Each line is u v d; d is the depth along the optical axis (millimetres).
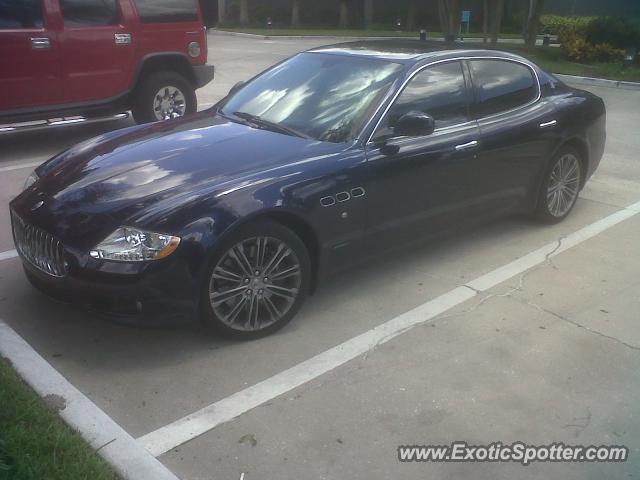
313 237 4137
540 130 5508
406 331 4211
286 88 5047
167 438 3193
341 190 4188
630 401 3592
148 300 3578
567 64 17562
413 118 4340
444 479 3010
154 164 4105
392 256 4738
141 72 8750
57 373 3645
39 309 4289
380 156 4395
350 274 4992
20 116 7781
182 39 9070
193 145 4367
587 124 5984
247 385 3621
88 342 3965
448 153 4789
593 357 3990
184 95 9273
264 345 4008
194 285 3660
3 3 7445
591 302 4660
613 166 8109
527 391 3645
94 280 3551
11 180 7016
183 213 3631
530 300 4660
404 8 33625
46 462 2826
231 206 3734
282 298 4117
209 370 3738
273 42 23906
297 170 4055
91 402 3412
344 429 3299
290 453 3125
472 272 5078
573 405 3543
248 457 3090
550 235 5852
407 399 3543
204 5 22109
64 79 7996
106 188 3879
